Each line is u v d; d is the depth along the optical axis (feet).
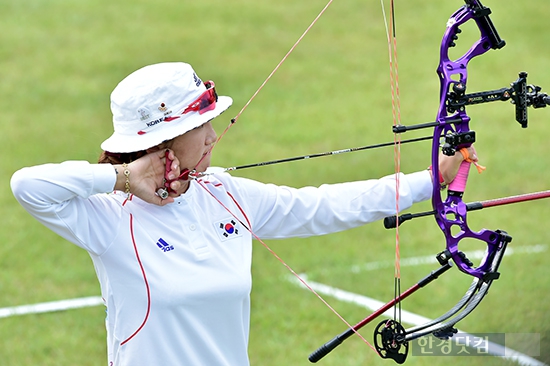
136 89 34.63
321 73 156.25
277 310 73.00
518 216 93.71
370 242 87.51
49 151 121.60
